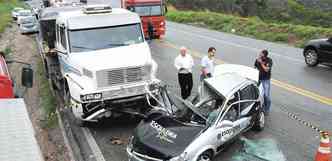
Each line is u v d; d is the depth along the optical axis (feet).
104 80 31.30
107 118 35.24
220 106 27.86
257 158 27.40
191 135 25.05
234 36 89.97
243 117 29.17
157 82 32.96
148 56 33.81
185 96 38.06
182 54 36.83
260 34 90.17
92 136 31.83
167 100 31.04
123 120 35.22
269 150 28.58
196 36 88.53
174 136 25.05
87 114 31.91
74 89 31.76
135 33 36.83
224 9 202.69
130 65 31.86
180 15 129.80
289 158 27.45
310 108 37.65
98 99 31.37
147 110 33.60
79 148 29.91
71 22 35.53
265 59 34.96
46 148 31.40
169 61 58.70
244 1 211.41
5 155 14.78
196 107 28.14
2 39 94.68
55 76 44.27
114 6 77.00
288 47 73.72
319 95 41.57
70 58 34.09
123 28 36.55
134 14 37.68
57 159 29.25
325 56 53.31
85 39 35.22
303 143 29.96
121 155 28.30
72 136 32.40
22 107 20.02
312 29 84.02
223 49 69.51
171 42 77.87
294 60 60.54
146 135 25.52
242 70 35.22
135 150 25.41
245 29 96.84
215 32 97.86
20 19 101.96
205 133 25.22
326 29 82.07
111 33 36.01
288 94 42.01
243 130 29.37
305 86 45.03
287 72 52.06
